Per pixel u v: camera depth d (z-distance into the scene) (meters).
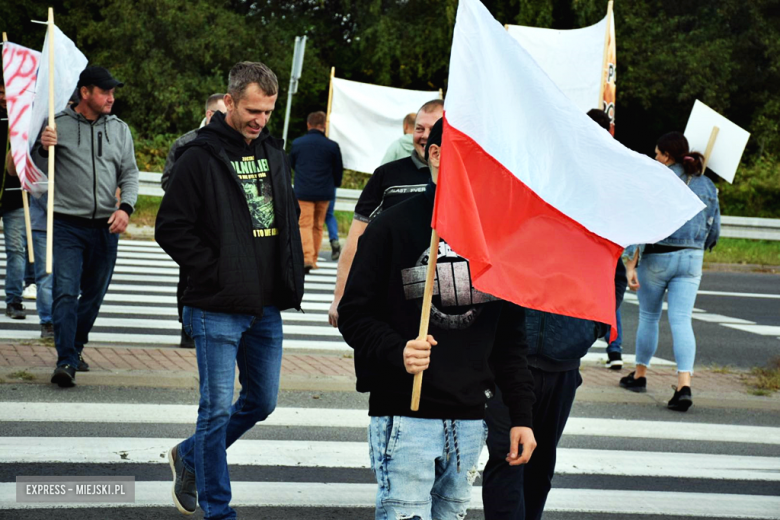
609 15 10.78
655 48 29.14
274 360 5.15
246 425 5.23
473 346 3.81
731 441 7.52
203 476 4.80
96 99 7.50
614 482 6.35
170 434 6.58
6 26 28.34
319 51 30.94
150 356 8.69
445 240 3.58
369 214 5.88
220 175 4.91
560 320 4.67
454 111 3.77
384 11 30.61
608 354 9.82
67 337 7.48
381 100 18.09
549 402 4.78
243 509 5.40
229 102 5.03
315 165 15.77
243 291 4.85
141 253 16.61
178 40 28.09
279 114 31.08
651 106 30.77
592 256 4.10
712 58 28.66
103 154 7.55
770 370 10.02
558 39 11.05
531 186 4.01
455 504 3.92
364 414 7.52
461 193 3.62
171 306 11.83
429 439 3.72
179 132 28.27
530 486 4.89
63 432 6.47
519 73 3.96
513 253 3.99
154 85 27.69
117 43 28.05
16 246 10.20
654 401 8.61
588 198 4.09
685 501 6.03
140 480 5.68
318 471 6.14
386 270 3.82
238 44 28.69
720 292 16.84
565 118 4.00
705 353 11.22
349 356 9.62
